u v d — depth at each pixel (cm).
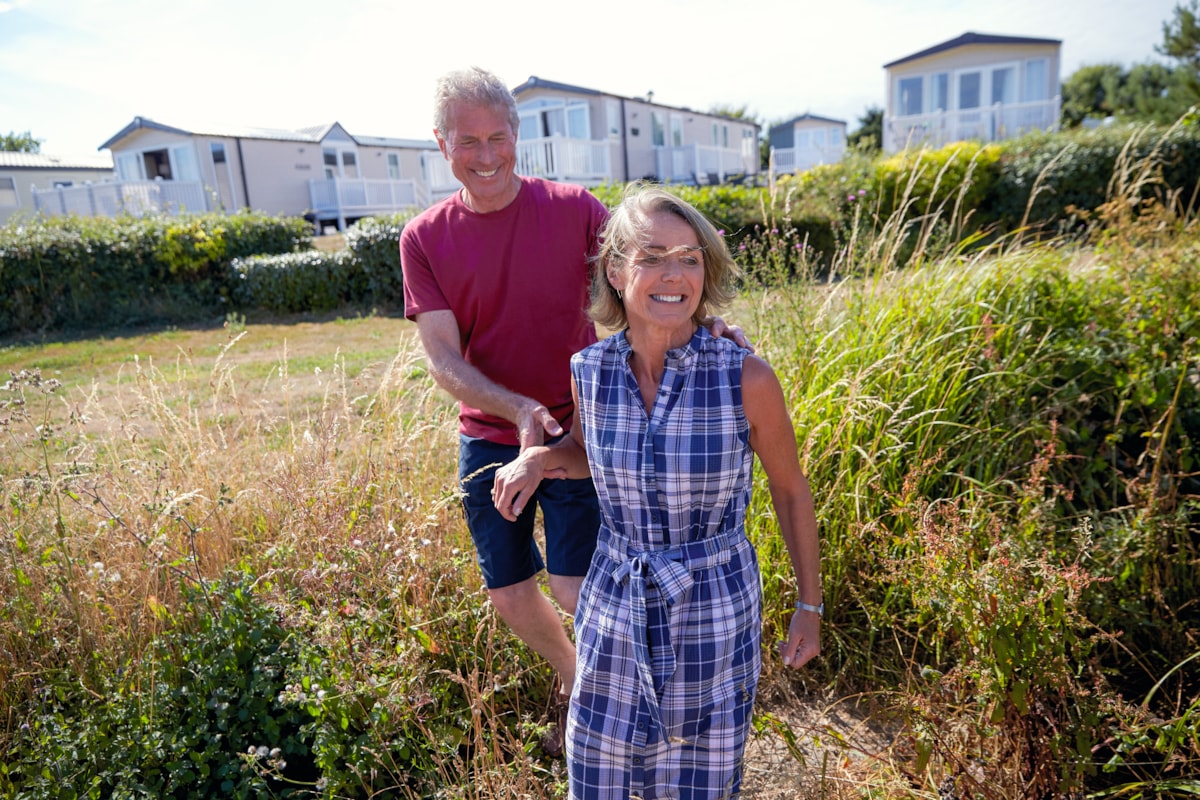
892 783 214
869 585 291
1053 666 192
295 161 2764
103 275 1234
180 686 243
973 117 2236
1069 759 193
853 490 296
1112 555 266
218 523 307
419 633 244
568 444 194
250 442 373
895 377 333
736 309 429
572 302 245
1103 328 353
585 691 165
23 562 267
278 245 1466
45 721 227
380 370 682
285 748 223
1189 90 2006
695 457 154
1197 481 306
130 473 325
